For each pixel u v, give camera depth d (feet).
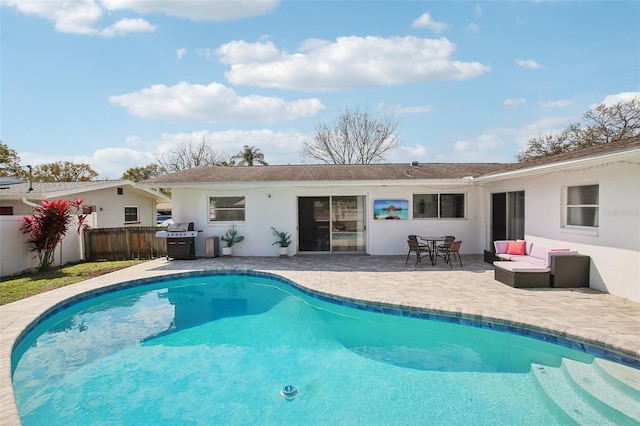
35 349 19.83
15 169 101.91
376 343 20.58
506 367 17.34
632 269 22.03
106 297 29.27
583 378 15.78
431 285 27.68
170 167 118.83
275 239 44.14
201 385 15.92
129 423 13.16
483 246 42.68
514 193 36.50
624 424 12.34
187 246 41.63
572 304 21.63
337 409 13.96
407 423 12.98
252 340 21.08
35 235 36.11
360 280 29.89
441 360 18.25
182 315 25.63
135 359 18.58
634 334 16.67
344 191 44.55
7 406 11.70
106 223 59.31
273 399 14.74
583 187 26.35
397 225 43.96
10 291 27.68
